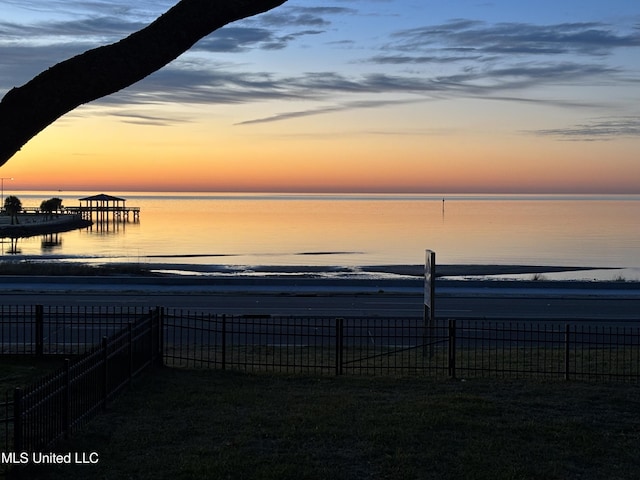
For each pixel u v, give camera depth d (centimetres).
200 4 452
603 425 938
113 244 6894
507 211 15838
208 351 1548
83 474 734
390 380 1247
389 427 905
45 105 420
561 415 988
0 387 1165
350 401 1056
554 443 855
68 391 846
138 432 886
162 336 1380
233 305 2472
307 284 3042
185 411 996
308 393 1120
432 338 1513
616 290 2991
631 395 1121
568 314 2331
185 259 5403
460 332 1914
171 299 2608
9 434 874
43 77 423
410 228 9244
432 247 6462
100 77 430
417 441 852
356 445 836
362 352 1603
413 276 4125
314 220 11312
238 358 1473
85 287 2920
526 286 3017
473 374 1327
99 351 982
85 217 12025
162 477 726
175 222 10925
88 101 439
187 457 786
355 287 3016
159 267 4584
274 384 1198
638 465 784
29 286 2947
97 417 956
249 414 976
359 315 2269
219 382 1205
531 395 1122
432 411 988
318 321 2120
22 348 1535
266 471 739
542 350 1625
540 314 2328
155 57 445
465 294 2830
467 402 1054
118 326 1945
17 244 7000
